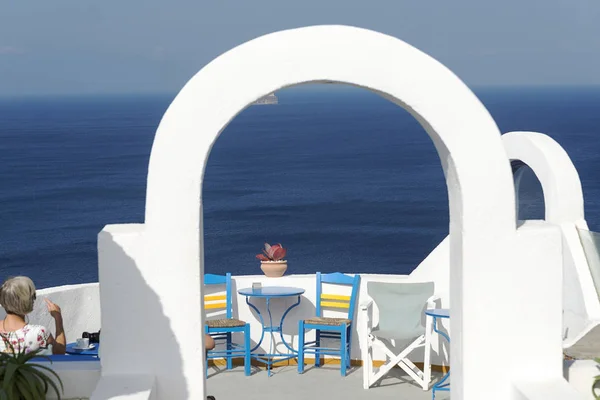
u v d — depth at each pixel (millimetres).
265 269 10172
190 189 5582
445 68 5559
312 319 9586
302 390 8883
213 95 5535
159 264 5617
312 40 5512
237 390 8883
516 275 5633
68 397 5746
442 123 5551
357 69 5508
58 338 6418
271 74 5520
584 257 8680
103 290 5633
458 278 5746
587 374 5938
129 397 5273
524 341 5672
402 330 9141
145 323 5645
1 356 5445
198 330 5668
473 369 5664
